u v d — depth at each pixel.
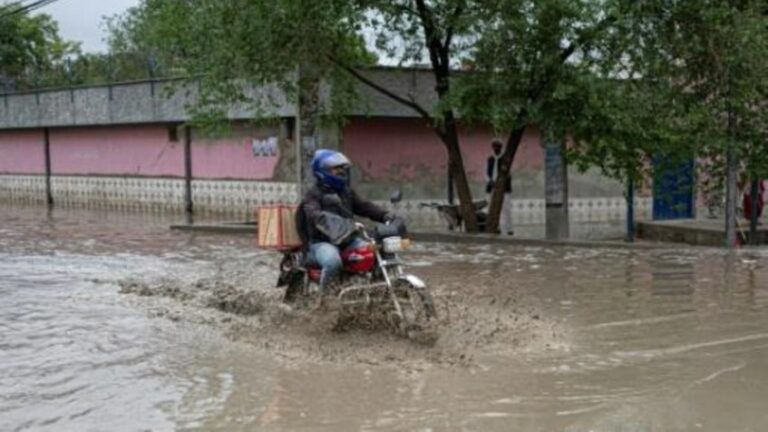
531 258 13.92
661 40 15.49
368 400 6.21
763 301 9.75
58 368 7.14
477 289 10.74
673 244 17.80
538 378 6.71
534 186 23.17
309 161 18.22
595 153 17.61
